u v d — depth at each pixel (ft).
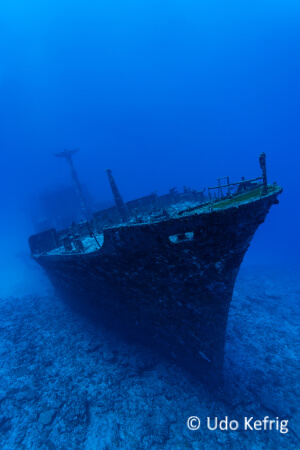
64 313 60.39
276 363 42.57
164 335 38.11
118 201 53.83
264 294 73.87
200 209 24.00
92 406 34.76
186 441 30.50
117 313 43.47
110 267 33.73
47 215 149.28
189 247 24.61
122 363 41.04
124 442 30.25
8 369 41.83
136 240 27.45
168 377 38.17
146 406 34.37
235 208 20.31
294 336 50.80
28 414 33.81
